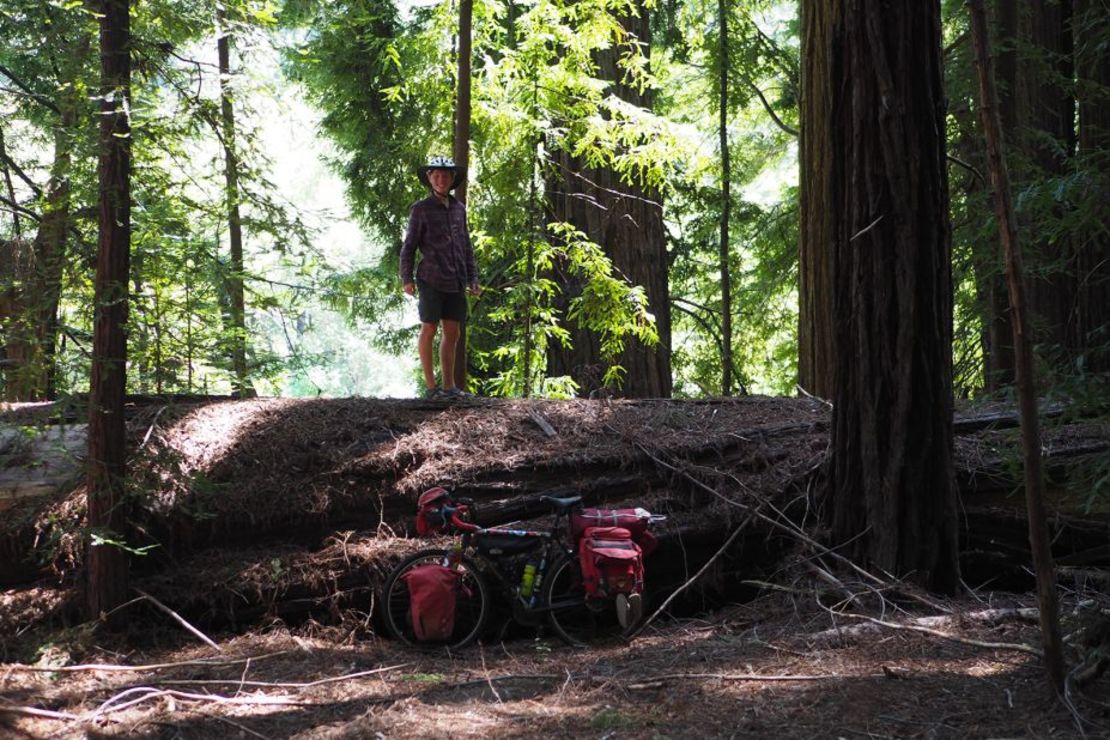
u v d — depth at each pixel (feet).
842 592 20.38
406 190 49.62
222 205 20.84
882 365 21.22
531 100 36.76
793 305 64.59
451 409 24.26
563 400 25.34
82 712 15.23
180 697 15.98
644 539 20.68
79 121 19.49
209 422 22.43
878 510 21.15
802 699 15.05
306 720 14.93
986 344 31.55
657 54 57.57
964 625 18.69
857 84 21.15
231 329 21.24
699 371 59.93
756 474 23.21
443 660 18.88
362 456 22.21
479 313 44.80
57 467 21.25
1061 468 22.29
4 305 22.48
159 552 20.70
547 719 14.60
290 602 20.54
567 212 43.75
